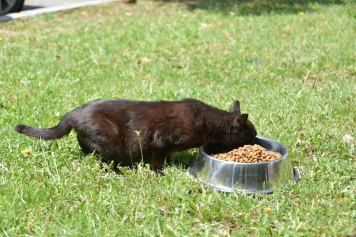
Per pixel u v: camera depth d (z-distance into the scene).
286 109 8.37
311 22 14.69
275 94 9.05
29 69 10.37
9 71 10.06
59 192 5.89
